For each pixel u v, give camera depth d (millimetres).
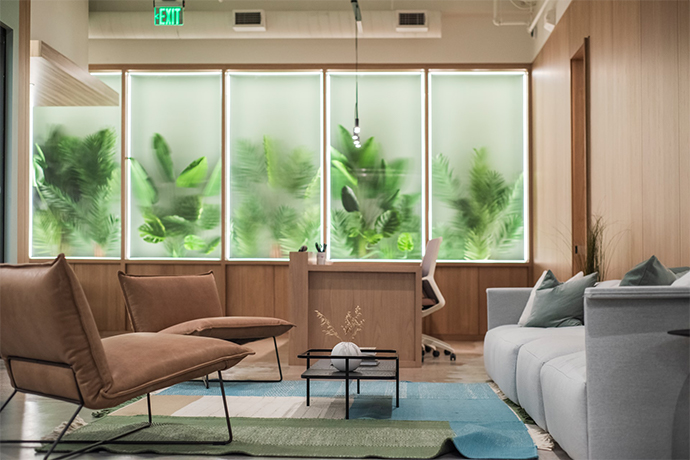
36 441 2551
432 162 6684
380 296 4703
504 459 2260
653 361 1955
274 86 6750
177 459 2314
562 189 5367
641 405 1949
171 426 2783
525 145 6656
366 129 6711
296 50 6703
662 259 3408
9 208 4738
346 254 6656
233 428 2744
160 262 6645
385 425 2803
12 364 2400
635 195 3795
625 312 1975
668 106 3328
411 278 4691
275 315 6582
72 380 2160
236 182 6730
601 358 1979
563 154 5336
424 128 6676
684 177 3148
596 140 4566
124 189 6676
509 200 6637
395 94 6727
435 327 6516
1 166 4738
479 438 2436
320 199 6691
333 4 6617
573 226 5035
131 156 6746
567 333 3096
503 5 6539
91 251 6715
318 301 4746
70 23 5824
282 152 6723
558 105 5516
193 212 6715
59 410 3158
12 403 3326
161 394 3611
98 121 6750
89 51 6734
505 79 6707
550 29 5742
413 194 6664
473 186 6652
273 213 6699
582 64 5070
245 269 6621
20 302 2191
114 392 2182
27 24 4922
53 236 6723
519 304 4055
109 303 6625
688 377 1944
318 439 2547
